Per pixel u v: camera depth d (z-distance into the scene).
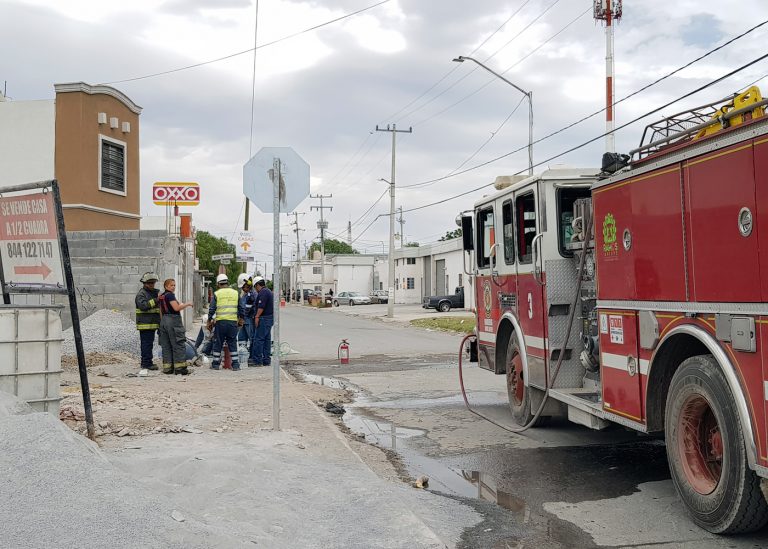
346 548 4.35
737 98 5.18
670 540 4.80
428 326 31.86
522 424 8.67
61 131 21.47
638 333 5.69
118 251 19.48
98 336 15.15
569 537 4.89
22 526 3.70
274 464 6.14
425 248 67.38
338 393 11.92
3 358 6.23
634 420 5.79
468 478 6.56
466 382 13.23
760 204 4.25
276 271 7.75
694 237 4.90
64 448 4.58
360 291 89.94
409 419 9.65
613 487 6.13
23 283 6.73
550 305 7.70
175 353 13.31
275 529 4.57
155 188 26.55
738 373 4.45
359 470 6.22
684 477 5.08
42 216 6.47
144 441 6.91
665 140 5.35
